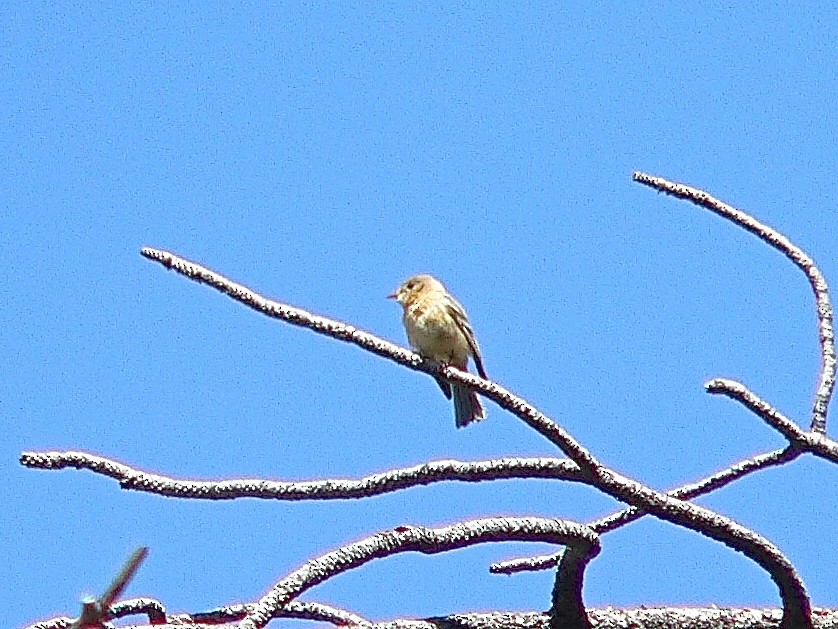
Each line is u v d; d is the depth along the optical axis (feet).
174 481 34.81
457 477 34.76
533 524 33.76
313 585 32.40
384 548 33.01
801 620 34.63
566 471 34.71
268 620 31.91
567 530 33.73
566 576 34.37
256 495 34.88
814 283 39.34
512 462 34.71
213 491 34.78
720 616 34.99
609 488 34.53
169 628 31.81
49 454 34.42
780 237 39.86
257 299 36.24
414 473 34.73
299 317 36.65
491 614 35.04
